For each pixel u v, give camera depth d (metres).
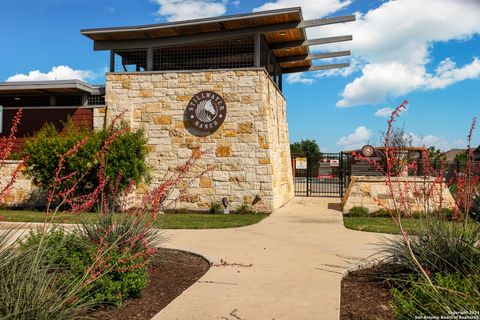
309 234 9.48
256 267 6.21
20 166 3.96
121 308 4.53
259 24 14.66
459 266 4.92
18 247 4.30
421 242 5.40
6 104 20.42
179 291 5.17
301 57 18.67
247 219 12.34
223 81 14.91
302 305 4.53
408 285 5.02
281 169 17.61
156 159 15.16
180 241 8.41
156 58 16.33
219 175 14.74
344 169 21.36
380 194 13.48
